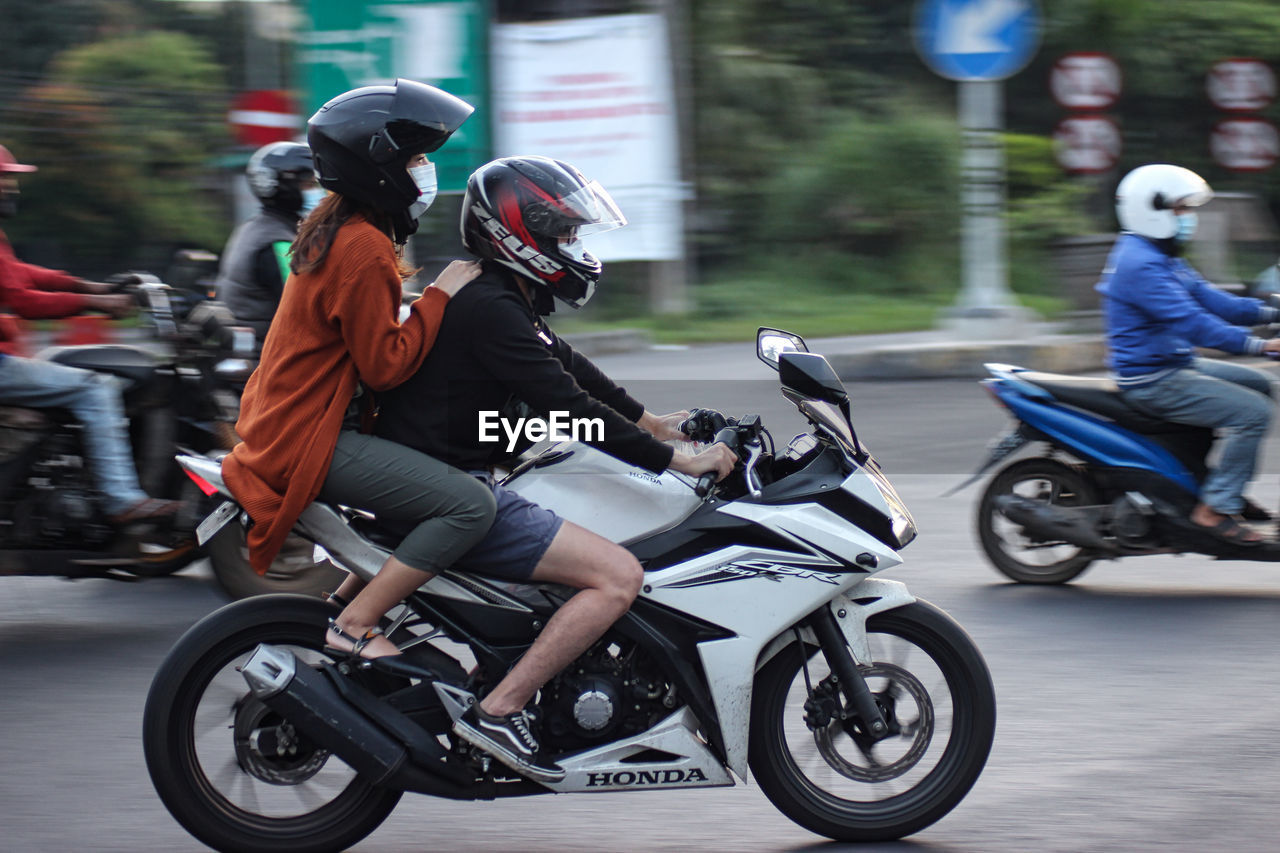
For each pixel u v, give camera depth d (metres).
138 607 13.14
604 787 7.55
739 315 35.22
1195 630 11.97
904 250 40.50
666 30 29.88
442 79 24.50
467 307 7.41
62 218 33.59
